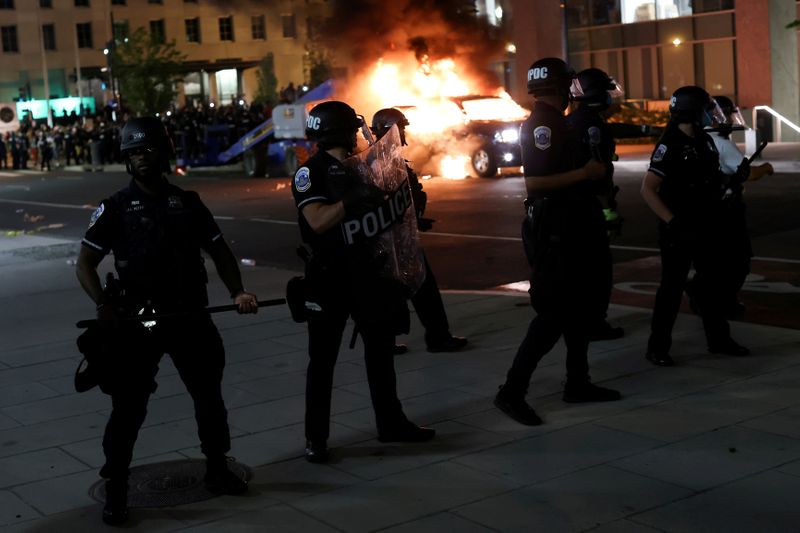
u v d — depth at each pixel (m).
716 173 6.57
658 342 6.72
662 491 4.64
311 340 5.27
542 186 5.51
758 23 28.62
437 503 4.64
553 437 5.46
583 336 5.93
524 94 34.69
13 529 4.60
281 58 60.28
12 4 66.50
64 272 12.73
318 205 5.04
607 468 4.95
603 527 4.29
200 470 5.23
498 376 6.74
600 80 6.59
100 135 43.75
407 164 7.17
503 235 14.18
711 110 6.96
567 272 5.53
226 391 6.71
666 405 5.89
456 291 9.94
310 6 46.53
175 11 63.88
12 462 5.54
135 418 4.66
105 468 4.62
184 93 66.50
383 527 4.41
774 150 24.25
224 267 4.89
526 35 34.31
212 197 23.83
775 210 14.76
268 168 29.39
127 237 4.61
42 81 67.94
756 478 4.73
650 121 29.66
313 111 5.17
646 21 32.12
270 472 5.17
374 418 5.97
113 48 48.53
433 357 7.33
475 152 22.44
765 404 5.81
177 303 4.67
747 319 8.18
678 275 6.61
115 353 4.57
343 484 4.95
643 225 14.16
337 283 5.17
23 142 45.75
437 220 16.17
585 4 33.88
